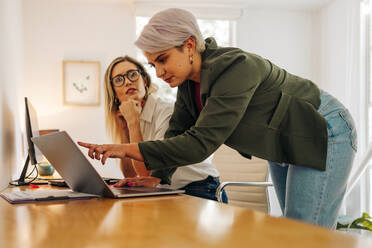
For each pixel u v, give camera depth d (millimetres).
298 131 1143
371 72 3625
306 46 4504
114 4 4168
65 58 4062
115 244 510
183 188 1684
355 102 3664
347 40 3814
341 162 1211
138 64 2602
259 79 1104
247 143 1152
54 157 1226
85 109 4062
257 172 2531
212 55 1187
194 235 558
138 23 4281
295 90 1189
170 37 1132
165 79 1221
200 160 1051
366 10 3648
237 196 2561
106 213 774
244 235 553
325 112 1218
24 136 3082
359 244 500
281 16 4469
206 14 4246
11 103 2438
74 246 503
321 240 521
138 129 2357
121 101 2629
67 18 4086
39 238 554
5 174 1964
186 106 1475
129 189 1210
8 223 681
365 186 3469
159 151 1034
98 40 4129
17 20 3428
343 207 3580
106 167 3920
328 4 4270
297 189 1188
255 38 4406
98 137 4059
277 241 519
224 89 1055
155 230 594
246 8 4379
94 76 4086
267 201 2500
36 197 1037
